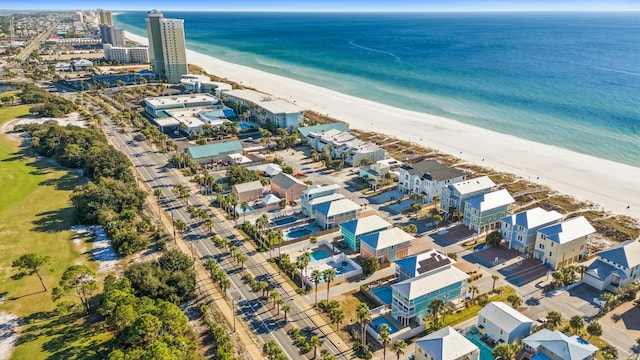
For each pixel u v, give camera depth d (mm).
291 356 93500
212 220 155000
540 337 91250
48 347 94812
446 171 174500
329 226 150625
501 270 127500
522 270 127438
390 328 103125
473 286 113438
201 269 125625
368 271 123500
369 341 99625
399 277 120562
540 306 111125
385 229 140125
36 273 122000
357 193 179875
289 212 161500
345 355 94500
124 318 92688
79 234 144125
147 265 116312
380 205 169375
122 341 90125
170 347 86500
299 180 185625
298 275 123500
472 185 159125
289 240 141125
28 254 120312
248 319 105500
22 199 169625
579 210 162875
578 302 112750
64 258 130250
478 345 97875
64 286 104562
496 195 151750
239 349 95250
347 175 198625
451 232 149625
